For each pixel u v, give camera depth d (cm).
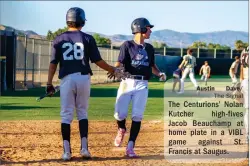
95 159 802
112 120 1337
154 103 1964
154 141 984
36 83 2914
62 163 763
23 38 2692
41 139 991
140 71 848
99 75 3756
